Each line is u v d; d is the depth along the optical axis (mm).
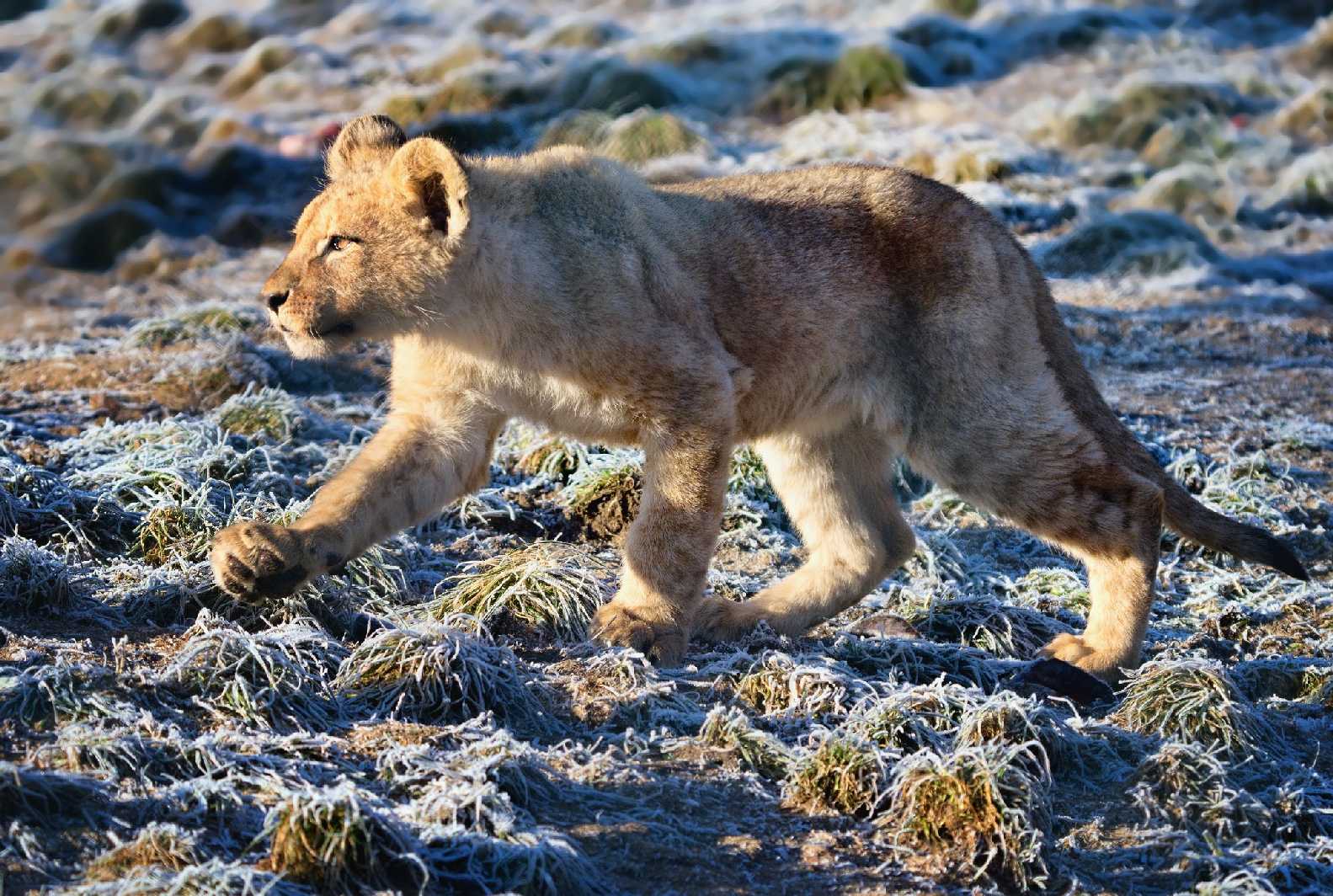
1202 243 24125
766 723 8688
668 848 7191
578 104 29875
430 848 6730
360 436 14430
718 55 31641
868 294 10820
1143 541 10562
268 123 30250
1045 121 29438
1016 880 7434
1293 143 29391
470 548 11922
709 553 9797
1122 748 8977
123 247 25750
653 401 9695
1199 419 16656
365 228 9492
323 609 9609
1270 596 12227
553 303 9516
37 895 6168
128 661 8367
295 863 6504
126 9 35938
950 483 11023
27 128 30047
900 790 7781
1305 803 8555
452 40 33688
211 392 15141
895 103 30219
